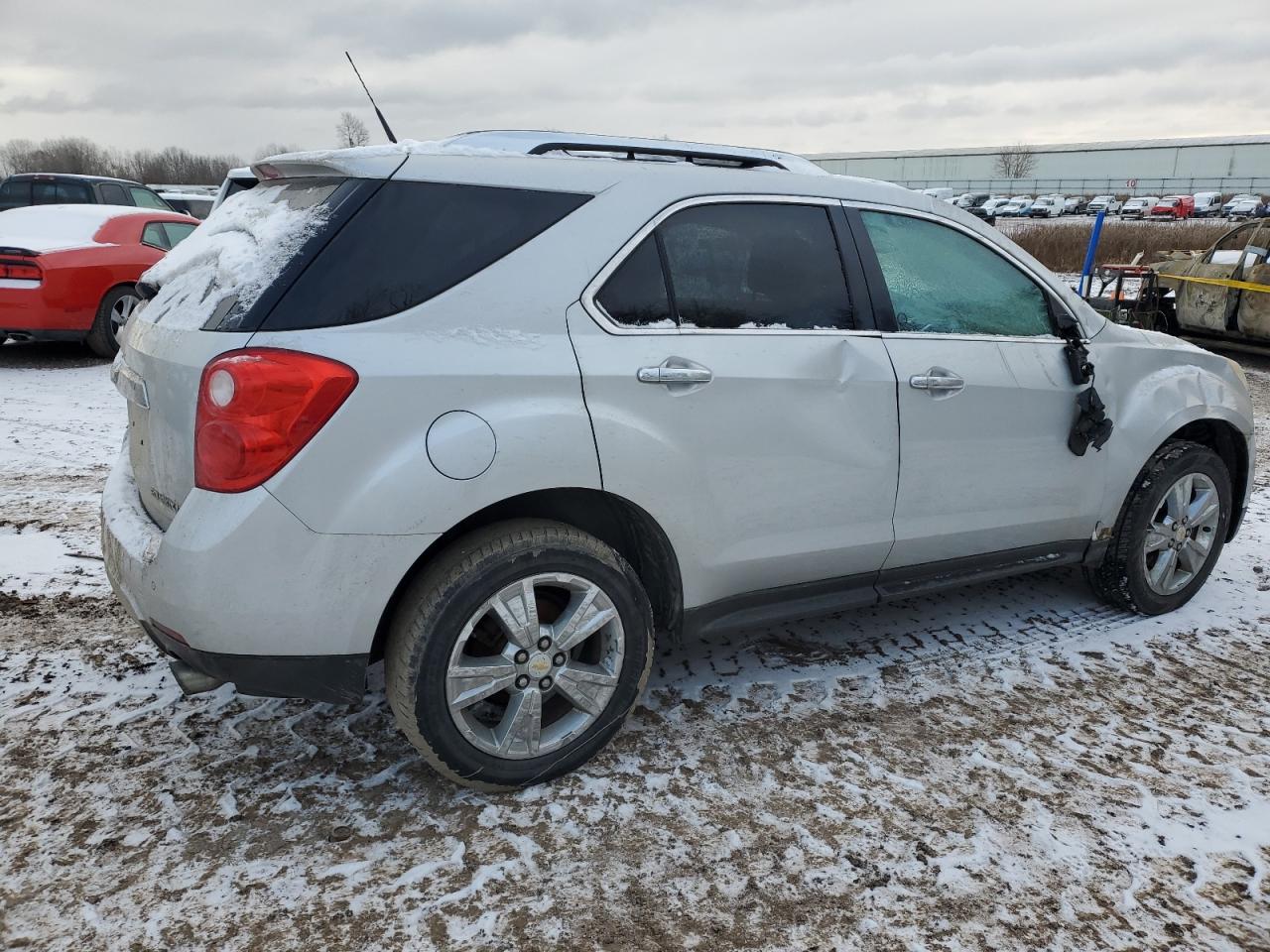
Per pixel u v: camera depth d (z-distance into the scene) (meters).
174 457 2.36
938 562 3.36
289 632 2.27
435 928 2.12
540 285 2.51
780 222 2.97
